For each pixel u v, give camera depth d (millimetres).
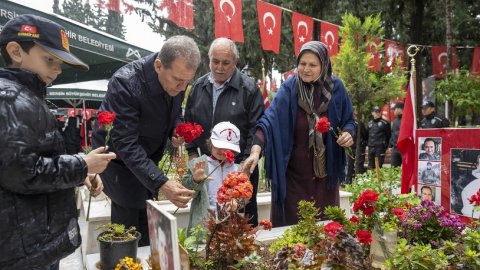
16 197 1312
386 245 1859
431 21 11992
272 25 5398
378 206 2180
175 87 2193
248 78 3115
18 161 1229
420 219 2088
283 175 2852
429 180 2637
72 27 3652
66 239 1487
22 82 1367
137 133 2262
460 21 11398
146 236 2619
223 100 2975
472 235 1827
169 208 3518
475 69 10023
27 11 3264
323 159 2912
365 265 1812
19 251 1312
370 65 6766
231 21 4848
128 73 2266
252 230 1743
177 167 4402
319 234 2053
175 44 2035
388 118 9922
